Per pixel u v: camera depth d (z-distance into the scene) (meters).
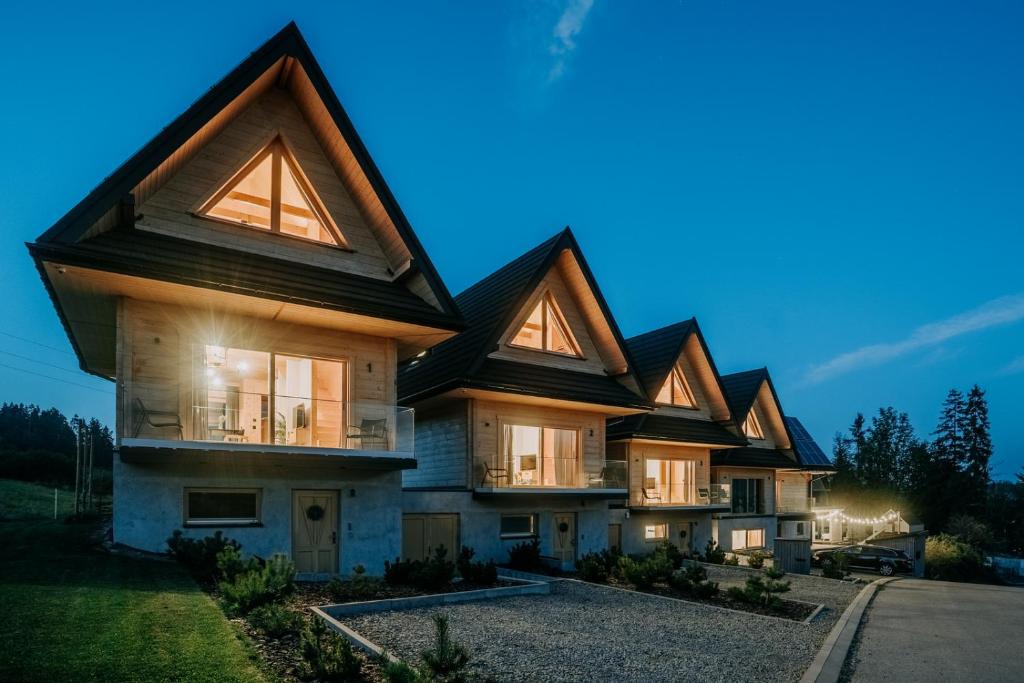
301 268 14.30
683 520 27.95
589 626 10.46
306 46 14.15
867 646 10.84
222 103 12.83
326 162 15.48
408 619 9.90
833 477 76.00
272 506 13.65
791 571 23.42
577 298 22.00
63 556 10.62
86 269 11.20
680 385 29.06
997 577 39.62
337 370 15.41
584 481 21.31
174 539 11.38
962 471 68.38
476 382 17.88
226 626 7.48
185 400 13.01
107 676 5.69
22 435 60.91
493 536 19.06
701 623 11.45
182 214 13.15
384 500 15.26
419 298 15.67
